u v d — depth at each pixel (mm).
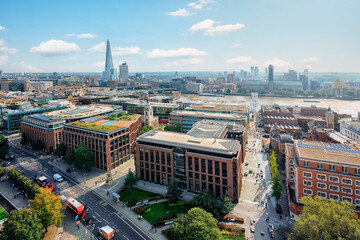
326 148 124750
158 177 144000
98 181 149000
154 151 141750
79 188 141125
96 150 170125
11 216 89000
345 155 113812
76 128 180125
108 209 119125
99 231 100688
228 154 121125
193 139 142875
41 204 100188
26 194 134625
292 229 89312
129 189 137125
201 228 83125
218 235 84625
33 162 178500
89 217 112312
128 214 114750
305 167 112062
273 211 116312
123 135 178375
